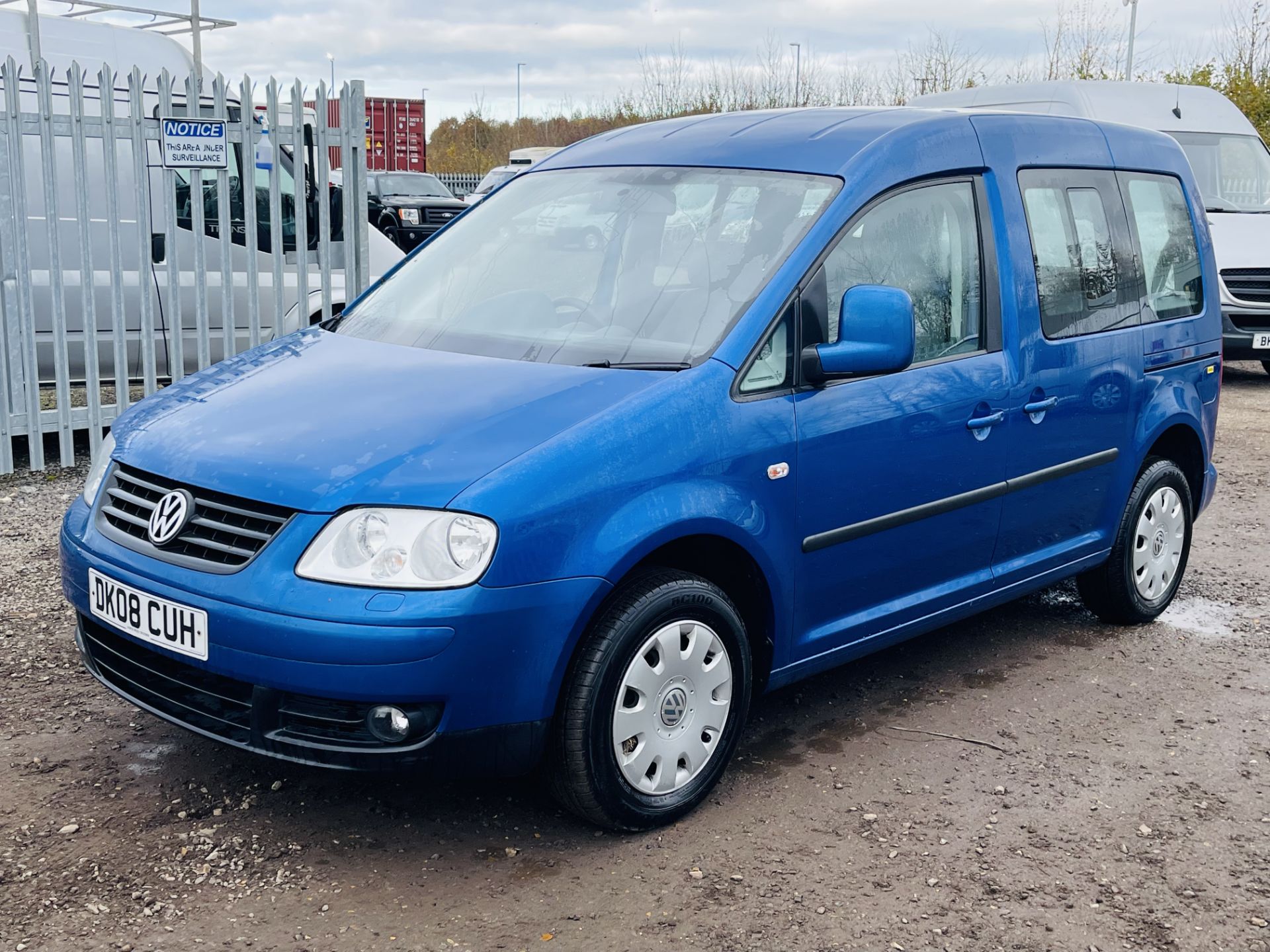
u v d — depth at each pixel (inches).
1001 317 165.0
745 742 154.3
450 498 112.7
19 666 168.9
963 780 145.3
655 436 123.9
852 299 138.3
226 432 127.6
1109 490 189.2
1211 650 193.5
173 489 124.5
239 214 321.1
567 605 115.6
